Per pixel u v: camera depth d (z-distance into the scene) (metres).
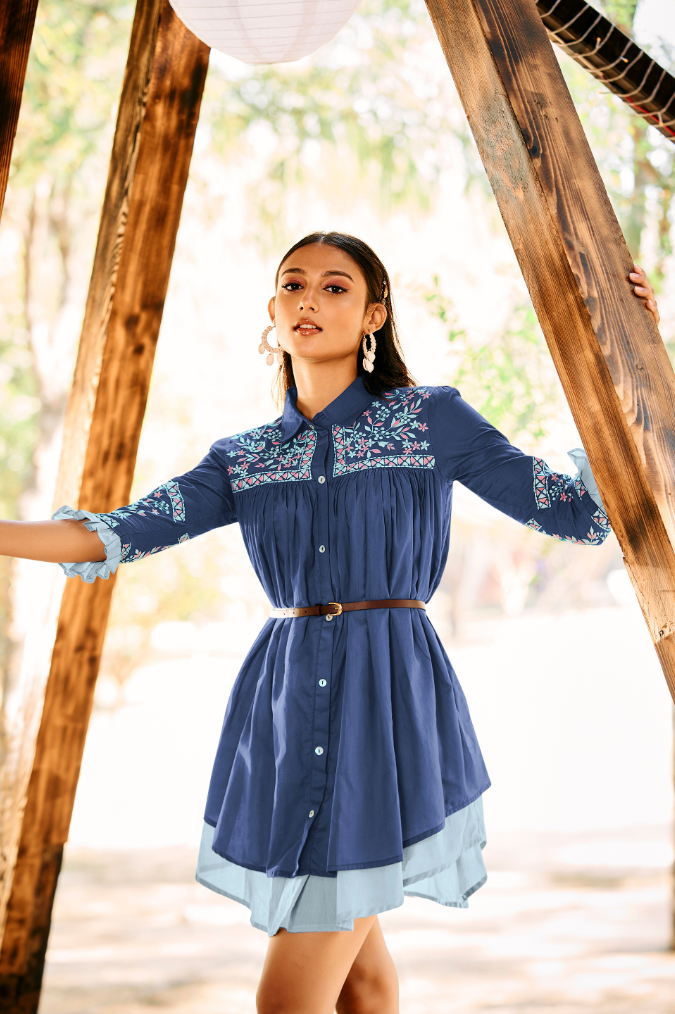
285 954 1.62
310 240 1.83
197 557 8.45
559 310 1.53
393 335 1.91
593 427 1.53
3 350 7.86
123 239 2.27
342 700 1.66
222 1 1.73
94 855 6.96
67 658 2.48
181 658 18.38
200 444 7.56
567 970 4.21
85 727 2.54
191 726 12.44
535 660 17.73
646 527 1.50
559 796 8.62
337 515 1.72
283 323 1.81
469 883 1.74
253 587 8.73
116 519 1.77
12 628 6.88
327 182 6.02
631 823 7.47
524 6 1.54
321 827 1.62
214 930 5.05
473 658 18.88
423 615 1.75
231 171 6.25
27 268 7.39
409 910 5.34
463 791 1.68
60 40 5.88
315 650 1.69
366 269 1.82
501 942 4.68
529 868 6.20
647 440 1.47
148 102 2.20
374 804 1.61
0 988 2.53
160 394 7.50
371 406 1.79
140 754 10.94
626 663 17.06
